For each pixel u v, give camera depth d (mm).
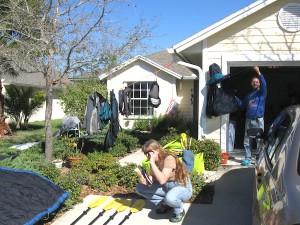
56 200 5176
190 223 5223
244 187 6887
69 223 5273
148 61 18531
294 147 3064
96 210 5816
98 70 8695
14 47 8328
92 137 11609
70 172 7207
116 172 7191
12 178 5113
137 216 5531
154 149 5168
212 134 9477
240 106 8836
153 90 14898
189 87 19547
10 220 4285
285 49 9070
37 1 8047
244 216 5457
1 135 16547
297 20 8977
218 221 5285
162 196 5492
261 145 5254
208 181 7152
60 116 31344
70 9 8133
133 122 18766
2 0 8344
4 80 21703
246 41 9219
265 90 8156
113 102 10320
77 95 16516
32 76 25891
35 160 7508
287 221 2361
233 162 8719
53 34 7855
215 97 8883
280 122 4406
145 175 5602
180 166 5246
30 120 26094
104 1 10367
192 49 9562
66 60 8188
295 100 15398
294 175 2770
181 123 17750
